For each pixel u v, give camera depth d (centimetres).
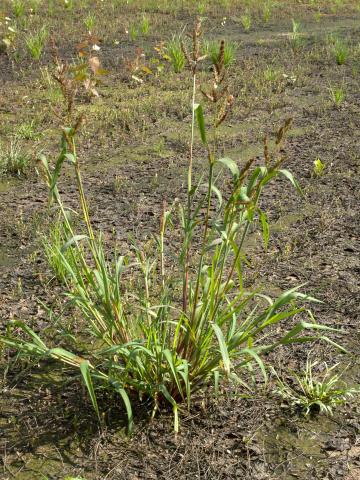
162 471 266
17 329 360
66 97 289
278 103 865
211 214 530
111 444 280
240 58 1148
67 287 398
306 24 1577
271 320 288
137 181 604
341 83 984
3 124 745
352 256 462
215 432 288
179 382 297
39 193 570
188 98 870
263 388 315
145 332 303
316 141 727
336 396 311
